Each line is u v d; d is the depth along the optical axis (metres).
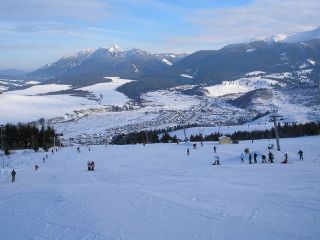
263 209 26.05
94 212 27.42
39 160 99.62
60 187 43.41
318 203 26.92
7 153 125.12
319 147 84.75
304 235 20.00
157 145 127.56
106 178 57.56
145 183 44.41
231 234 20.64
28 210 29.77
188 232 21.42
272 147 84.69
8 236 22.22
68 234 21.81
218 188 36.31
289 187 35.03
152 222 23.92
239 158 74.81
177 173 56.38
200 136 170.00
